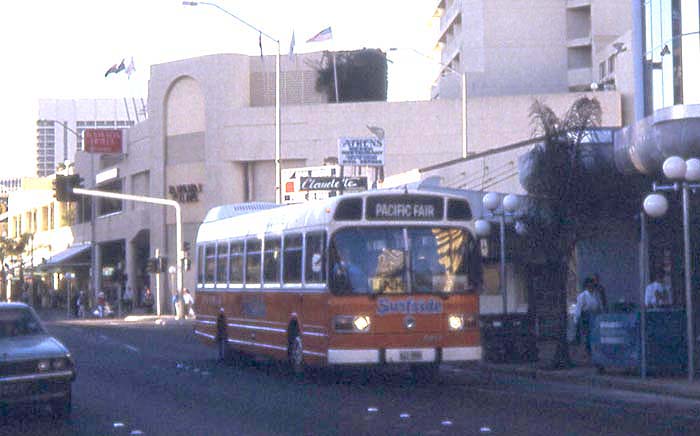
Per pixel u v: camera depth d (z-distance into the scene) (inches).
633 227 1143.6
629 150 991.0
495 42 2923.2
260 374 938.1
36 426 609.3
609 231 1146.7
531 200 904.9
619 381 772.0
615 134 1035.3
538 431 550.6
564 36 2928.2
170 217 2797.7
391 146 2583.7
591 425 573.0
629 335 792.9
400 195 782.5
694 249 1105.4
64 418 634.2
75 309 3125.0
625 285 1184.8
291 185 2230.6
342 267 767.1
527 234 912.3
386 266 774.5
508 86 2918.3
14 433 583.5
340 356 760.3
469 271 791.1
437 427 569.9
